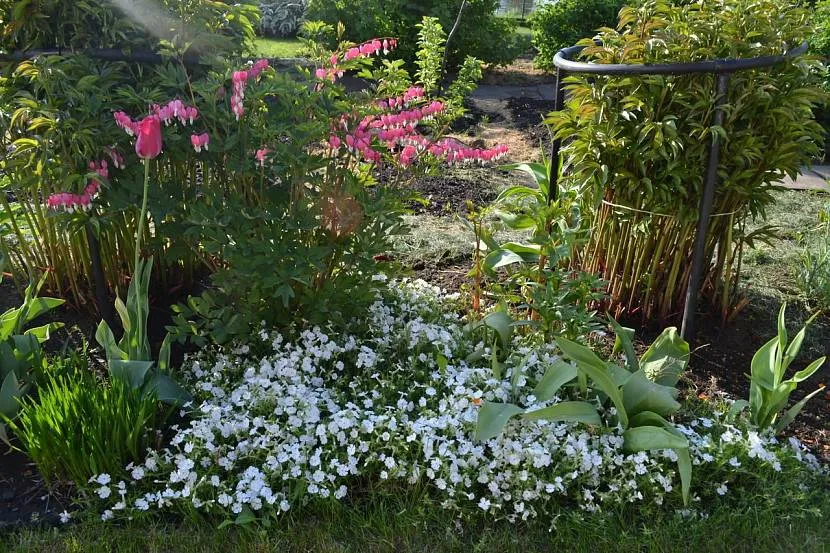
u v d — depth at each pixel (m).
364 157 2.87
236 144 2.91
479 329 3.36
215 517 2.43
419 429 2.59
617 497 2.46
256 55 3.61
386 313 3.45
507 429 2.64
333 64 2.91
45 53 3.17
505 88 9.48
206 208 2.79
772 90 3.35
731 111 3.23
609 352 3.47
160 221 2.88
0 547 2.31
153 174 3.26
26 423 2.48
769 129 3.42
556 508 2.51
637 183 3.41
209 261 3.47
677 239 3.56
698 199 3.43
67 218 3.06
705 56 3.25
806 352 3.59
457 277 4.23
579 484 2.52
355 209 2.97
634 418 2.71
